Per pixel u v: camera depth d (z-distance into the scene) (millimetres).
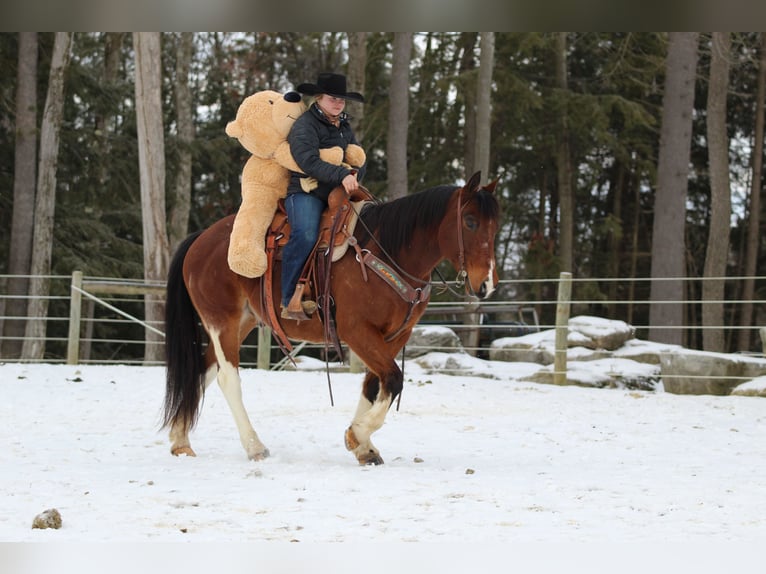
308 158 7176
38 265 23484
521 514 5629
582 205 37562
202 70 35594
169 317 7980
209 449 8141
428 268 7184
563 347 13969
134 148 27109
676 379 13695
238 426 7652
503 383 13719
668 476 7043
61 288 25266
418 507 5766
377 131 34000
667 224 22484
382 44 33750
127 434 8992
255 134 7391
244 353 27922
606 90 34125
